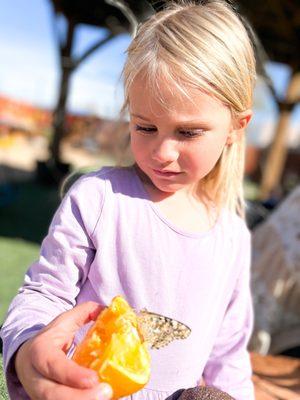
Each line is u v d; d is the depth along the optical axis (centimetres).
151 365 53
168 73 47
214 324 59
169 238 56
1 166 485
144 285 54
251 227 164
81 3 395
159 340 52
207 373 62
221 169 62
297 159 902
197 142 50
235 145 64
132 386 36
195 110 48
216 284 58
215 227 60
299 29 356
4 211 281
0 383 71
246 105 55
